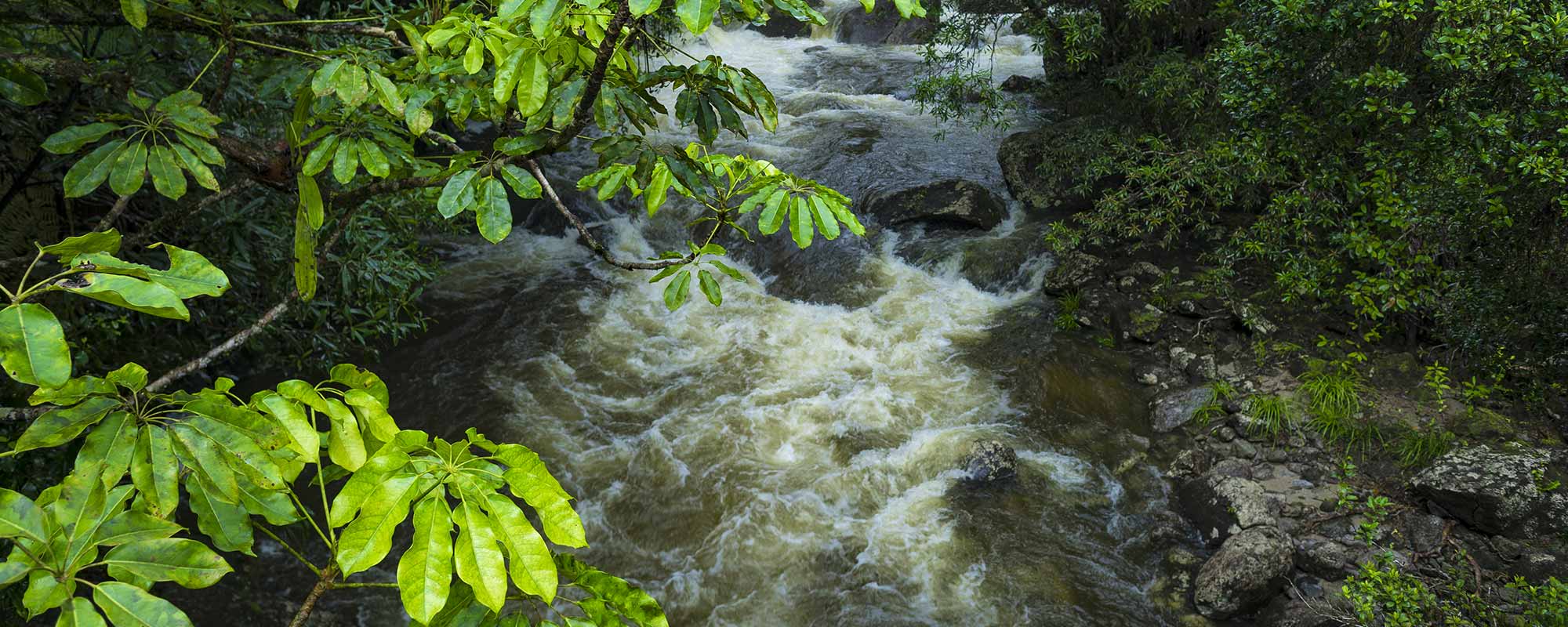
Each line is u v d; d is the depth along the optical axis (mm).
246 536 1328
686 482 6102
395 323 6566
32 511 1128
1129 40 9109
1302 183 6195
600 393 7059
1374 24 5613
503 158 1929
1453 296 5824
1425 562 5023
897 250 9094
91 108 3512
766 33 16922
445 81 2150
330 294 6270
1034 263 8625
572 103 1934
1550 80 4609
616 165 2084
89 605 1093
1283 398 6359
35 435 1188
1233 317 7328
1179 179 7441
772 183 1876
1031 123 11500
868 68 14555
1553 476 5250
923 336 7797
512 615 1325
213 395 1301
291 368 6637
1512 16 4648
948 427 6605
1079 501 5895
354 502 1144
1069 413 6723
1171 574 5297
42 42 3289
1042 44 9328
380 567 5309
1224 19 8453
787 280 8797
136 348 5773
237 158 2010
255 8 2748
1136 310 7613
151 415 1260
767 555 5531
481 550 1123
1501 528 5066
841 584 5309
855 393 7012
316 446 1326
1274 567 4965
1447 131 5031
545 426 6637
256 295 6219
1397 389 6395
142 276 1157
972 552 5500
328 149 1916
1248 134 6238
